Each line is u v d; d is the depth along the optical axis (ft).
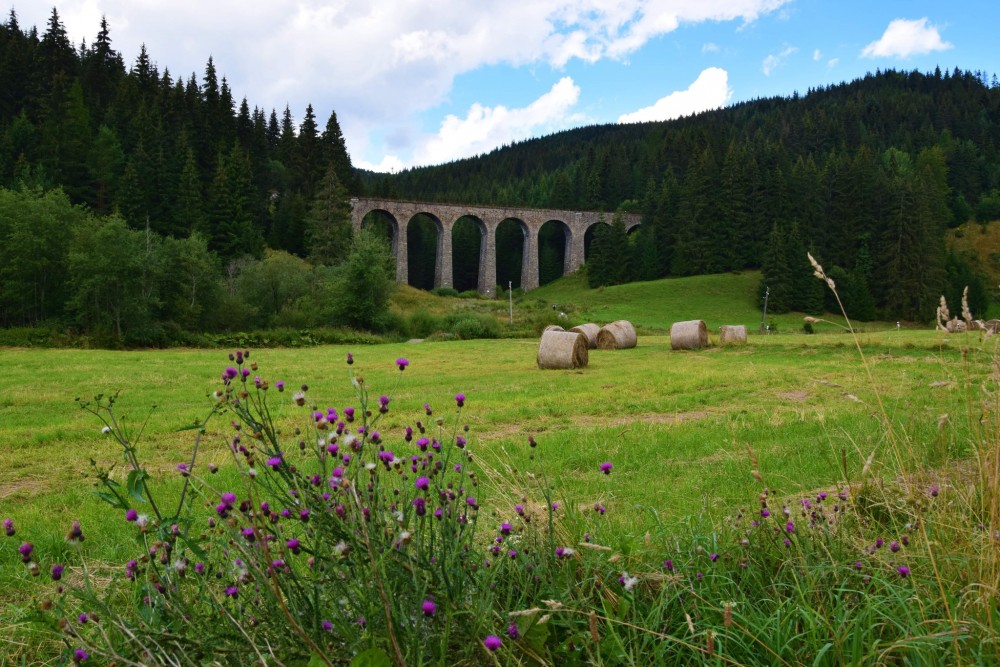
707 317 284.20
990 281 355.97
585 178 530.27
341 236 327.67
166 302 161.38
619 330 118.83
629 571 9.78
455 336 183.32
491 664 7.30
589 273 386.32
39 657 9.86
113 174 306.35
